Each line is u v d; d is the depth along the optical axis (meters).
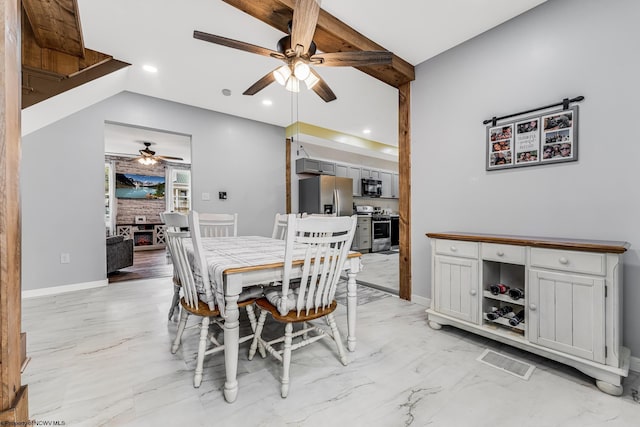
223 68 2.94
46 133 3.07
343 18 2.14
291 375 1.59
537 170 2.01
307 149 5.43
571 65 1.85
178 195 7.93
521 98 2.08
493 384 1.50
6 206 0.66
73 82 2.63
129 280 3.78
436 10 2.05
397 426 1.21
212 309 1.53
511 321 1.81
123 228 7.03
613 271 1.40
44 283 3.08
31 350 1.86
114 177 7.06
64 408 1.32
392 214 7.66
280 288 1.86
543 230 1.98
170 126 3.79
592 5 1.76
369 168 6.84
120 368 1.66
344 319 2.44
